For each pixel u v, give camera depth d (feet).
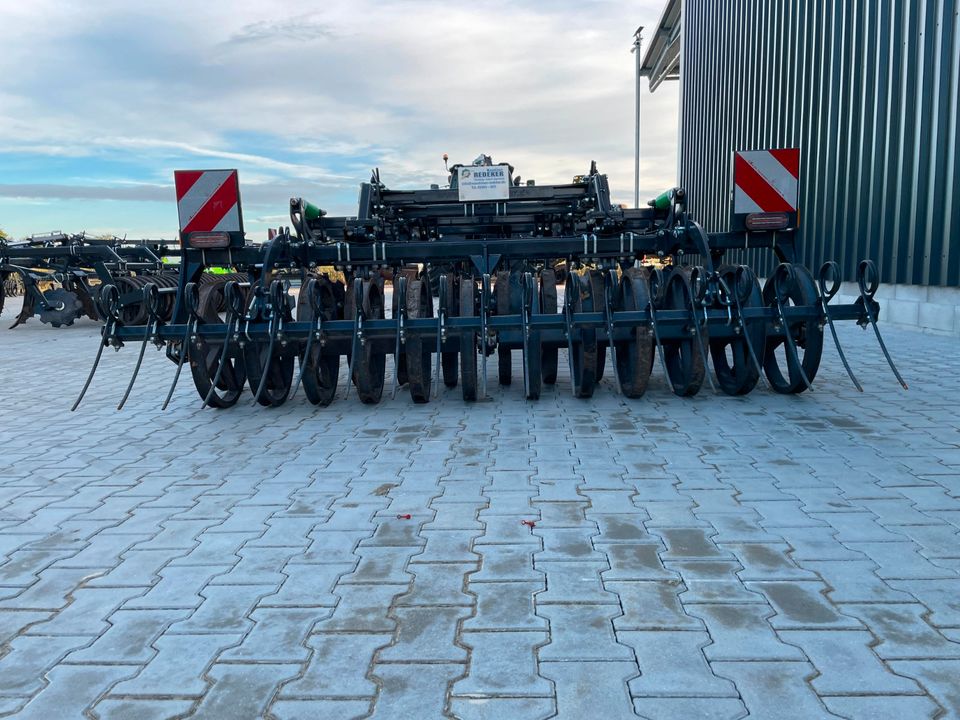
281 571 10.50
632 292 21.06
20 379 29.09
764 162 21.45
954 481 13.55
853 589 9.46
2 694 7.73
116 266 50.34
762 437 16.94
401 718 7.14
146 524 12.48
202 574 10.48
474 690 7.55
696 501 12.84
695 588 9.61
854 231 40.91
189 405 22.88
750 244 21.94
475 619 9.00
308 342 20.01
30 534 12.13
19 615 9.43
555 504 12.89
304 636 8.72
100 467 15.97
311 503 13.33
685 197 23.35
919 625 8.54
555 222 32.27
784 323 19.60
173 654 8.41
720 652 8.09
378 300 22.27
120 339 20.90
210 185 21.54
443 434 18.13
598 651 8.18
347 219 26.81
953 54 32.19
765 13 55.42
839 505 12.46
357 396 23.62
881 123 37.96
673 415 19.42
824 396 21.27
